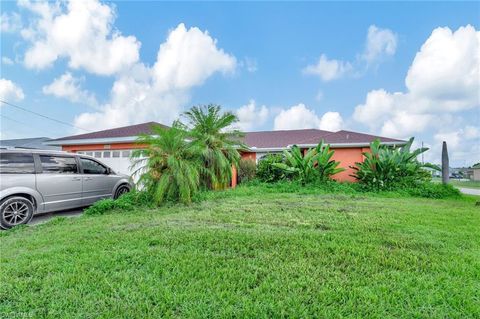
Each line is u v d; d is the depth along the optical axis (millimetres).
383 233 4254
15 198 5406
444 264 2945
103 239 3896
